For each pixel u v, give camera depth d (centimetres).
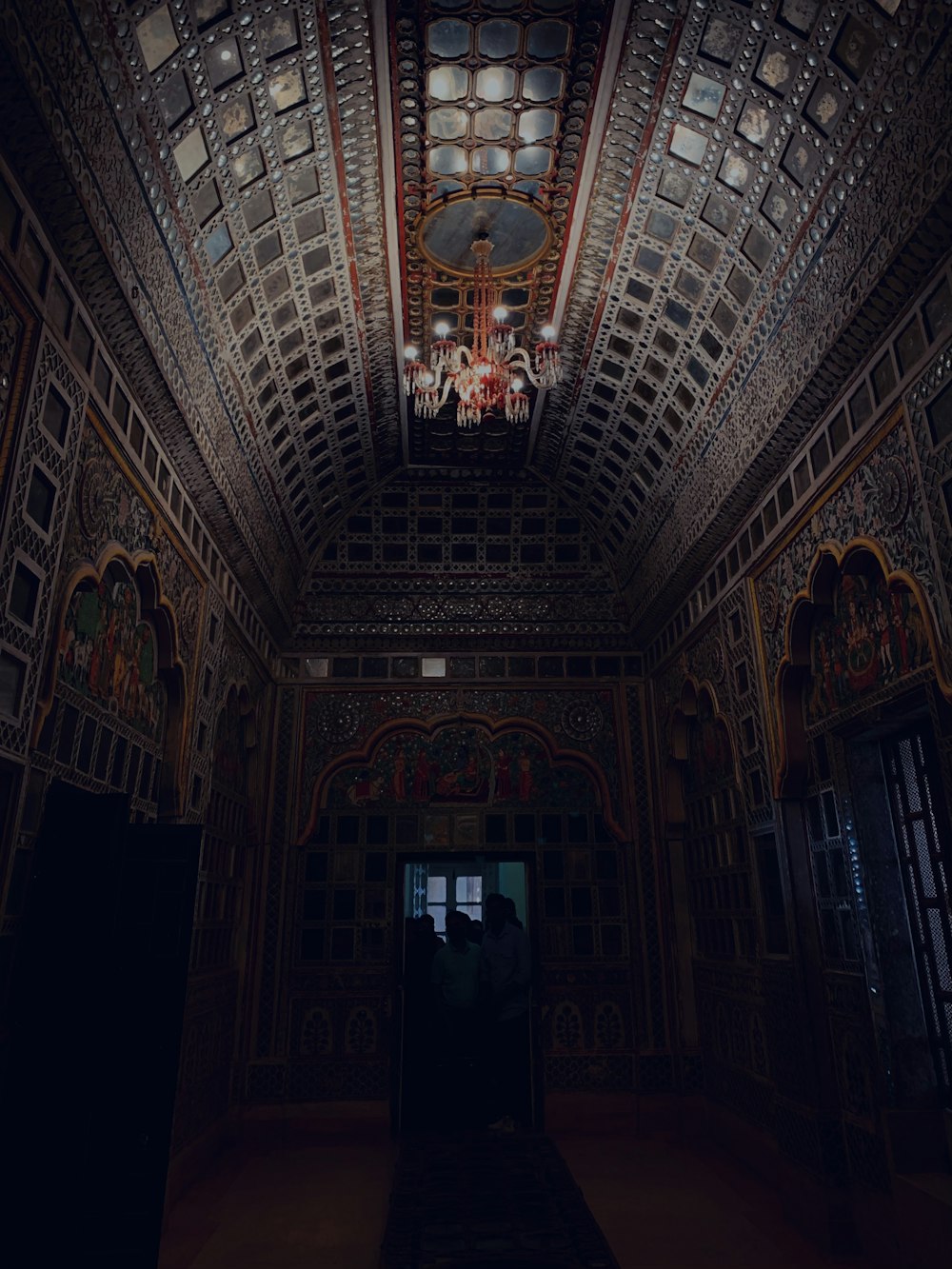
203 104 470
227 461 667
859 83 436
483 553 1027
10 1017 369
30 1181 366
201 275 549
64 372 402
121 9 388
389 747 960
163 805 602
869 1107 521
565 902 914
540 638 995
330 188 588
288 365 718
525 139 566
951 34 376
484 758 959
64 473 405
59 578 404
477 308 682
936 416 425
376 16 478
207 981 723
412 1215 540
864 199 460
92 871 414
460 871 1111
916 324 443
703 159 552
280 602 916
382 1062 862
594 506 995
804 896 614
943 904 493
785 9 444
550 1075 863
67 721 435
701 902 866
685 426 752
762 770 668
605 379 789
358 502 1009
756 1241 550
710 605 779
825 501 552
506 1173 653
